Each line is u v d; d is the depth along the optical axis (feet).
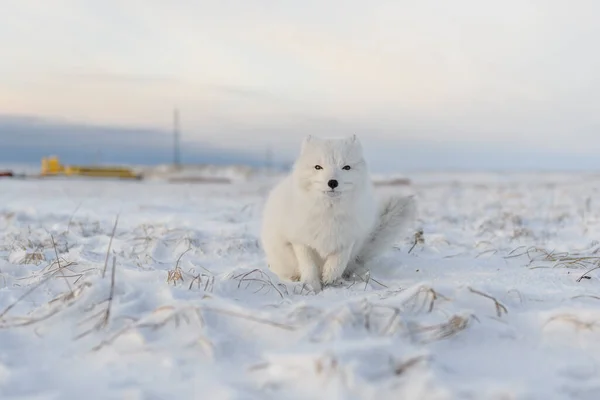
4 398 2.50
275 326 3.11
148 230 7.09
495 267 5.21
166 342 3.00
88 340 3.10
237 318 3.21
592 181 34.17
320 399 2.45
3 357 2.89
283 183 5.29
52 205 10.89
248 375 2.69
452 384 2.53
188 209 10.91
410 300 3.48
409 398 2.42
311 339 2.95
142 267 4.85
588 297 3.74
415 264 5.42
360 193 4.82
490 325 3.21
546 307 3.60
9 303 3.74
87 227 7.36
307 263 4.86
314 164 4.71
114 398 2.49
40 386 2.63
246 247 6.26
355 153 4.79
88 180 25.32
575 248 5.99
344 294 4.22
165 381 2.65
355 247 5.12
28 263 5.11
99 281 3.65
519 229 7.29
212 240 6.56
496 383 2.51
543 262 5.32
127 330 3.07
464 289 3.55
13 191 15.85
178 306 3.21
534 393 2.42
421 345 2.97
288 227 4.84
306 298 4.02
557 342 3.08
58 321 3.29
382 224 5.41
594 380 2.63
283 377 2.62
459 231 7.72
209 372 2.72
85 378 2.70
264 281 4.26
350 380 2.50
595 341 3.06
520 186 25.52
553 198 14.47
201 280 4.20
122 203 11.94
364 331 3.07
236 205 12.26
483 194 17.95
